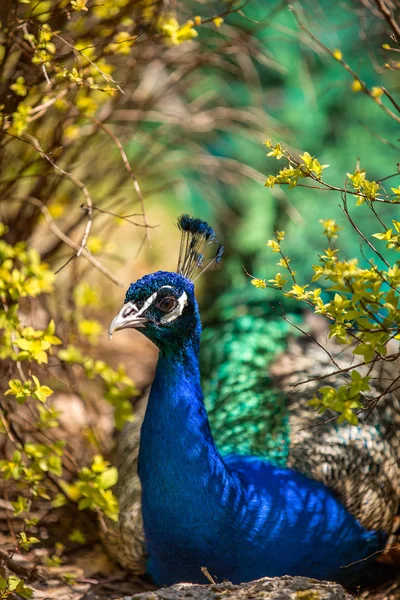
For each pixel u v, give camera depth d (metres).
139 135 10.50
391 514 7.43
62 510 8.12
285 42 11.88
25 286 6.52
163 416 6.25
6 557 6.84
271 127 11.27
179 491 6.21
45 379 8.92
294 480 6.93
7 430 6.93
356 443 7.38
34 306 8.48
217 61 9.66
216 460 6.32
